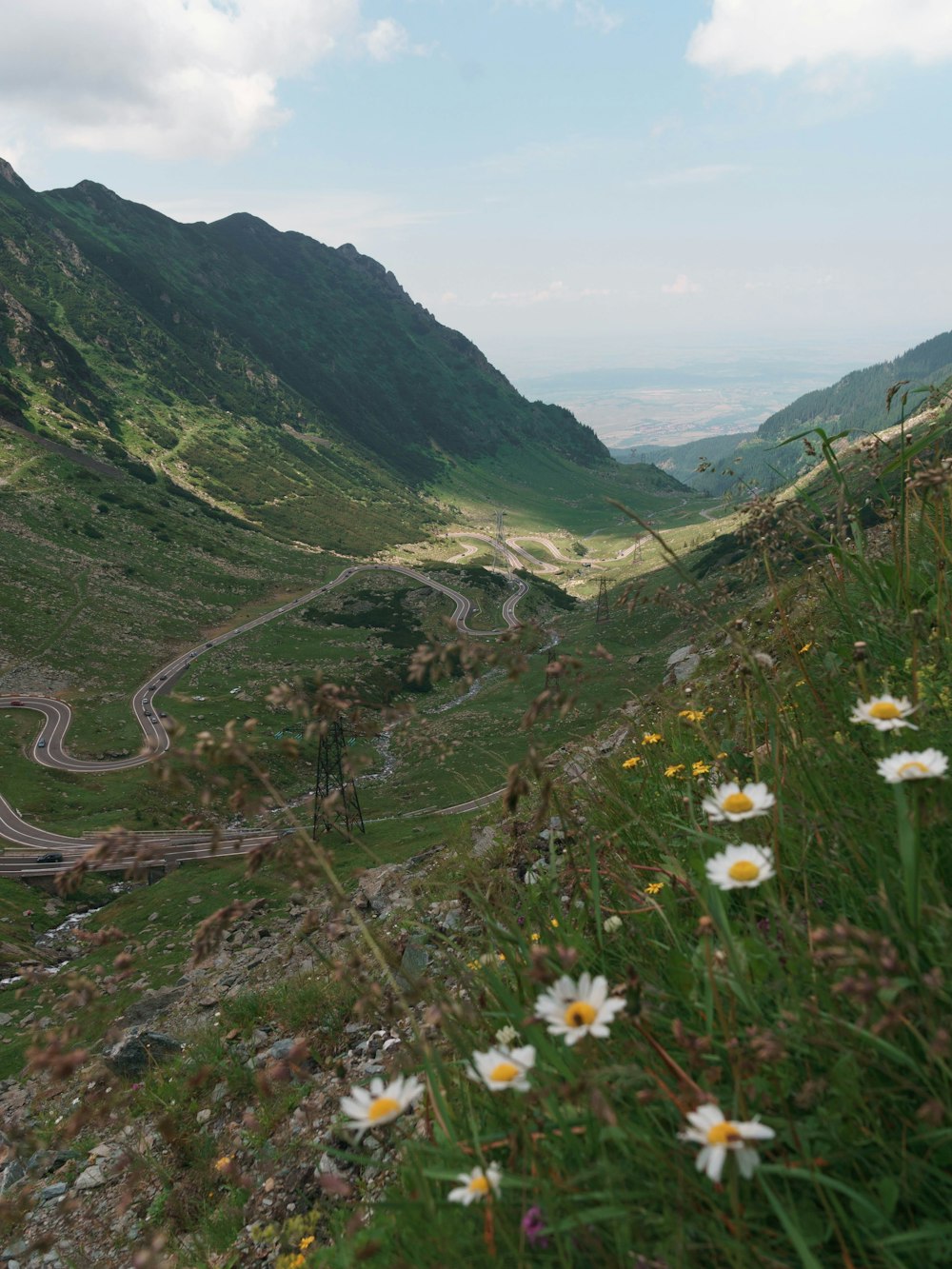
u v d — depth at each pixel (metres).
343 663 171.25
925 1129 1.58
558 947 2.03
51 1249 6.15
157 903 55.62
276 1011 8.43
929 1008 1.58
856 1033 1.68
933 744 2.27
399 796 76.38
